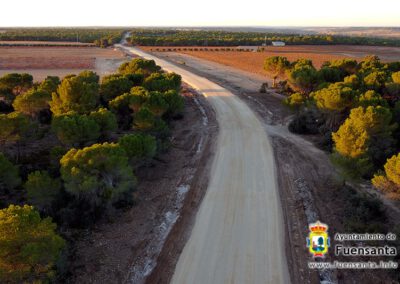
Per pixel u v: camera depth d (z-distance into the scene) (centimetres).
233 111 5262
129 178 2422
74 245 2092
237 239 2188
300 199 2672
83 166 2270
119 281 1842
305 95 5334
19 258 1496
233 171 3152
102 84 4766
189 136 4144
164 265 1962
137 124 3506
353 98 3850
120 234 2216
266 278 1872
